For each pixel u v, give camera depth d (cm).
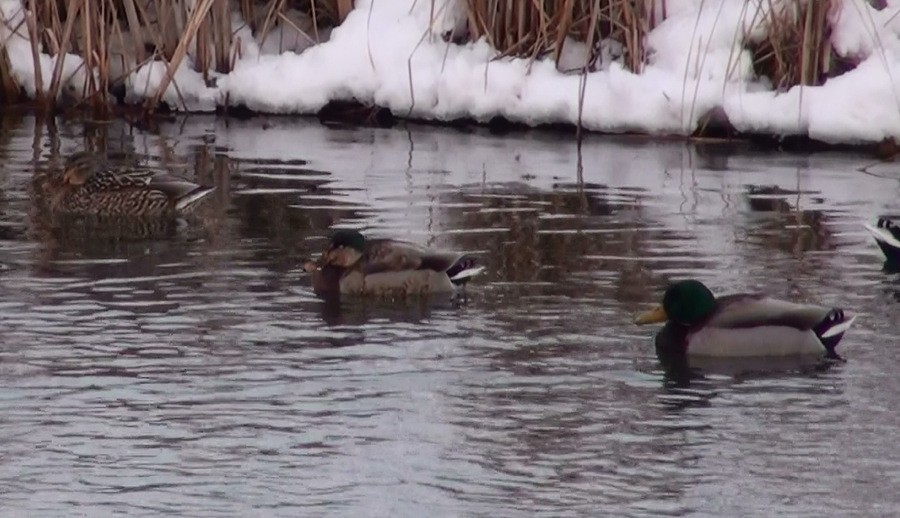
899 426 1169
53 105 2300
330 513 1021
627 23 2166
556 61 2217
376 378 1262
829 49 2127
